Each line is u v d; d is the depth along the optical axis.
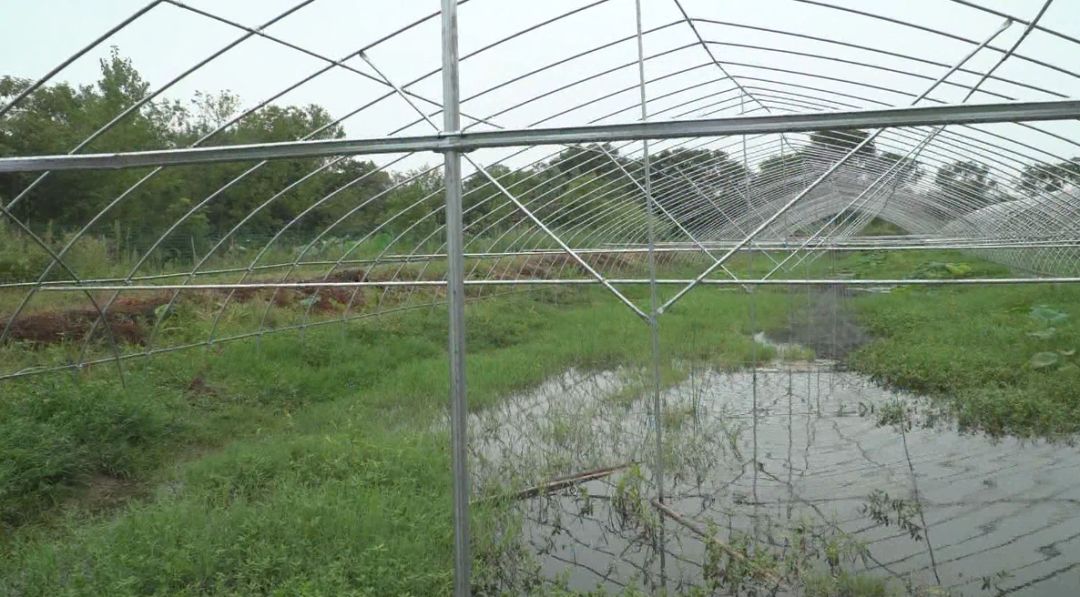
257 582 5.28
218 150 4.79
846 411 11.02
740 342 15.63
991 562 6.12
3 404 8.83
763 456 8.95
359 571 5.32
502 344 15.84
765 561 5.93
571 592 5.39
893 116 3.99
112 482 7.91
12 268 14.75
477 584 5.77
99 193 15.43
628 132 4.30
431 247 18.45
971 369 12.25
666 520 7.12
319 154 4.66
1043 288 22.55
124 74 14.04
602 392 11.55
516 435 9.60
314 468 7.59
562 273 23.81
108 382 9.74
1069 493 7.60
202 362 11.88
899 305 20.31
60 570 5.44
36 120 13.27
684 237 22.73
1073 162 9.59
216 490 7.00
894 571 6.00
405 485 7.09
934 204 18.75
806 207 21.05
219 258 18.36
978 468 8.45
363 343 14.27
